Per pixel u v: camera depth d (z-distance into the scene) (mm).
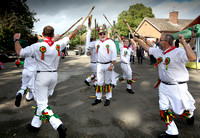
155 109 3375
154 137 2387
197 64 7770
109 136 2422
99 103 3785
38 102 2307
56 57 2352
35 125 2498
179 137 2365
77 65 10680
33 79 2354
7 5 17641
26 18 19203
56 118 2230
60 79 6371
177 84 2217
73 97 4211
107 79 3688
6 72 8164
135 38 2896
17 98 3086
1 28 14984
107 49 3521
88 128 2652
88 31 4059
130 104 3684
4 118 3033
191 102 2295
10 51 14883
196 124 2725
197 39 7633
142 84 5465
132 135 2445
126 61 4383
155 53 2414
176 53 2131
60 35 2609
